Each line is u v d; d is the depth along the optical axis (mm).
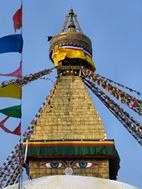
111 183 39219
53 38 48062
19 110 33656
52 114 44219
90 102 44781
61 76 46281
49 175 41219
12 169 42469
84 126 43469
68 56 46812
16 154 42531
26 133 43219
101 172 41812
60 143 42469
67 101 44906
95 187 38531
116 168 43719
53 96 45188
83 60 47031
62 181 38688
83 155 42031
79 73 46094
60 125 43594
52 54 47688
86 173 41781
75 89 45500
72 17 49562
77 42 47406
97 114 44125
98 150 42094
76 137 42844
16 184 39438
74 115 44125
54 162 42094
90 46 48125
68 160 42125
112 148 42250
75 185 38438
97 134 42969
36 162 42125
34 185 38469
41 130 43344
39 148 42312
